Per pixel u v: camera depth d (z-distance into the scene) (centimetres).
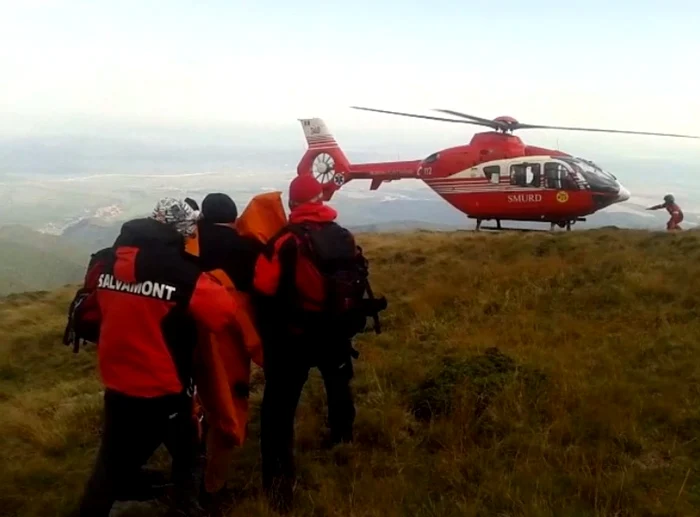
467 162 2053
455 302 1034
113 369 380
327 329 451
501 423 549
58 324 1398
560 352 733
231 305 388
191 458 430
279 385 460
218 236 465
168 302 376
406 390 651
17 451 598
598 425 535
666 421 546
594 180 1917
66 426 637
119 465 391
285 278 442
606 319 873
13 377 1076
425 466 500
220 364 443
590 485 448
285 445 466
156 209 411
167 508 459
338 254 447
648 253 1263
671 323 820
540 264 1223
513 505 427
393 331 915
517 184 1972
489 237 1673
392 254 1595
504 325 882
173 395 384
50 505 475
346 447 536
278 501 453
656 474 464
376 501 448
